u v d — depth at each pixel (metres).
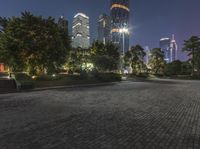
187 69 88.44
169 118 10.15
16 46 30.84
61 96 18.97
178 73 89.19
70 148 6.21
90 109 12.46
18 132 7.82
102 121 9.49
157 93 21.91
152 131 7.95
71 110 12.12
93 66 52.91
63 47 34.25
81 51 72.81
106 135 7.45
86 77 40.62
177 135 7.45
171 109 12.54
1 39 31.70
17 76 34.12
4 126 8.65
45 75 35.31
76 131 7.93
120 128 8.34
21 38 30.38
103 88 28.41
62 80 34.44
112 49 66.69
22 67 34.59
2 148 6.25
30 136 7.34
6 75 48.62
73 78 38.56
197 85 35.78
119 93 21.72
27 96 19.00
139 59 90.62
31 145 6.47
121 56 91.50
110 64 51.72
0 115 10.74
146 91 24.11
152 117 10.34
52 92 22.69
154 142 6.72
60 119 9.88
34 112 11.52
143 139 7.01
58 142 6.73
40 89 25.42
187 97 18.61
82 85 32.28
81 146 6.38
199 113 11.38
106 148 6.22
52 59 33.84
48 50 31.91
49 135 7.45
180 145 6.44
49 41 31.95
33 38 30.80
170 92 23.03
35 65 33.72
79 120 9.68
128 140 6.91
